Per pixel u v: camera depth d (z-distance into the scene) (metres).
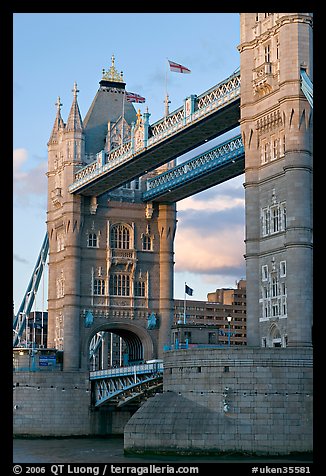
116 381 141.50
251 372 85.75
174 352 91.94
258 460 82.44
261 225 96.62
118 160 136.00
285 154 91.31
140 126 129.75
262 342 95.00
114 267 155.50
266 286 95.25
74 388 143.50
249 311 96.38
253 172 97.50
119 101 161.75
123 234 157.12
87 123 158.12
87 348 152.38
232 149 127.62
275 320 92.88
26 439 138.62
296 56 90.94
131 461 85.62
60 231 159.25
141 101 139.12
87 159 155.25
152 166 137.50
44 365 151.00
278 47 93.69
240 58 99.69
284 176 92.69
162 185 149.62
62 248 158.25
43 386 142.12
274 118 94.56
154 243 158.50
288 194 90.44
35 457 100.00
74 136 154.00
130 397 139.50
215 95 112.94
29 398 141.50
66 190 153.50
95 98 161.00
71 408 142.88
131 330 155.88
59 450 112.31
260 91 96.69
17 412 140.88
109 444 124.88
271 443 84.12
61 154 158.50
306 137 90.62
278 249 93.31
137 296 156.38
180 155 132.38
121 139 155.88
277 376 85.25
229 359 86.81
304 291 88.88
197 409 87.88
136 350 160.88
